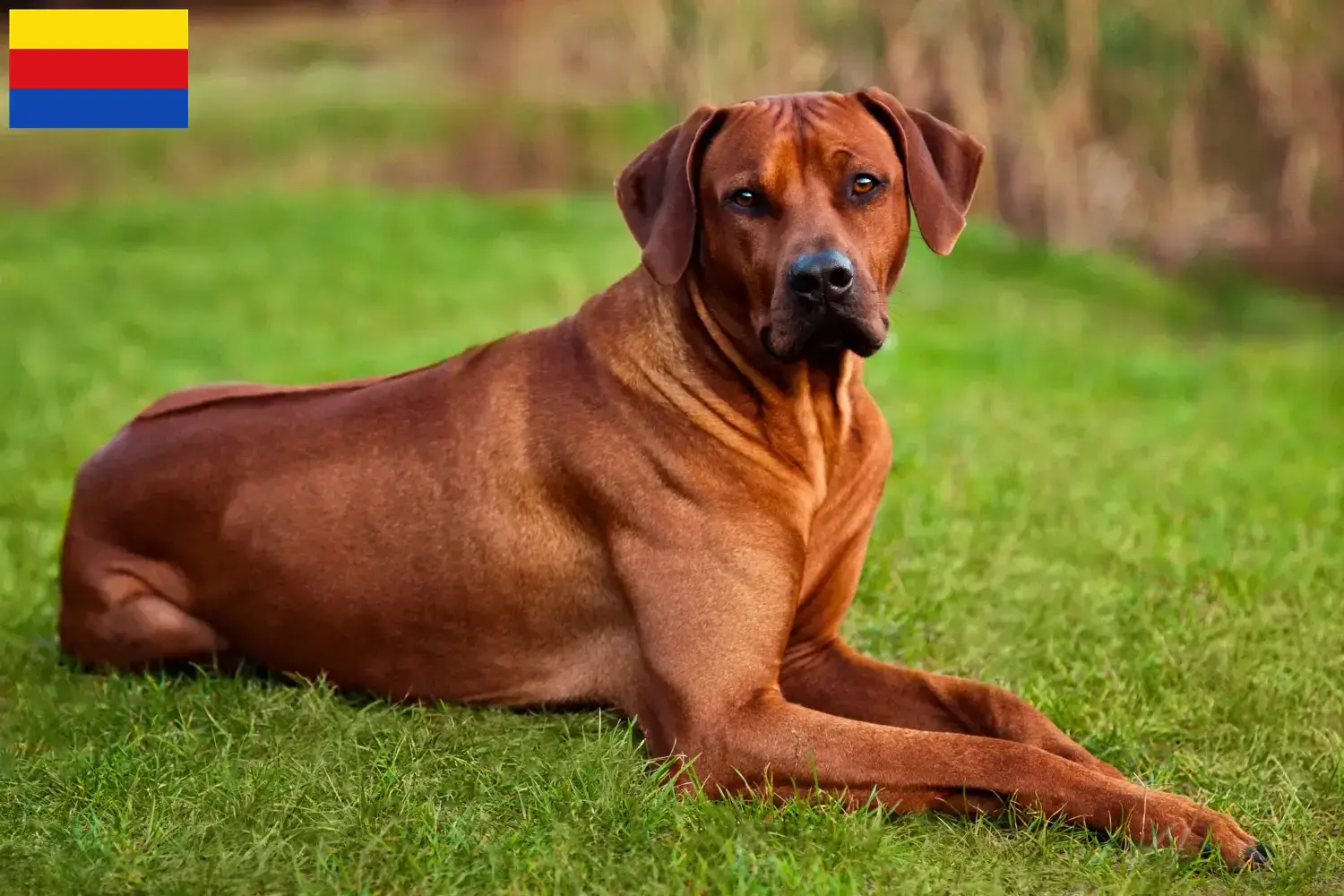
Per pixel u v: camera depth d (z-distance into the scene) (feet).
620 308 19.92
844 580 20.39
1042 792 16.42
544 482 19.61
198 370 51.39
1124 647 22.95
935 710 19.47
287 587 20.75
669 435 18.86
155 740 19.31
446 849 15.89
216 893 15.29
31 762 18.74
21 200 94.53
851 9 102.73
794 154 18.29
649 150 19.85
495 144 107.76
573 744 18.88
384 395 21.04
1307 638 23.06
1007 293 77.51
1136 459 36.73
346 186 100.83
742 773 17.46
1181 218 101.86
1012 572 26.50
